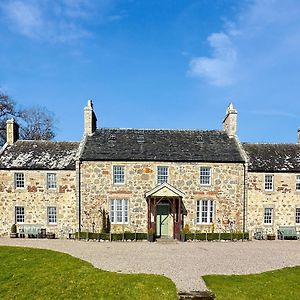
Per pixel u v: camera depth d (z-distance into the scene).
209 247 25.17
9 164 31.20
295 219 31.83
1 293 14.91
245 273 17.22
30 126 57.00
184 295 13.82
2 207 31.00
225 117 35.38
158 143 32.59
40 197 31.03
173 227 30.44
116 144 32.09
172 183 30.69
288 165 32.41
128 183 30.52
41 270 17.47
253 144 35.06
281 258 20.98
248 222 31.34
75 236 29.45
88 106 33.19
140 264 18.78
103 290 14.80
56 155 32.56
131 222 30.33
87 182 30.42
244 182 31.22
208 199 30.84
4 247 23.17
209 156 31.27
